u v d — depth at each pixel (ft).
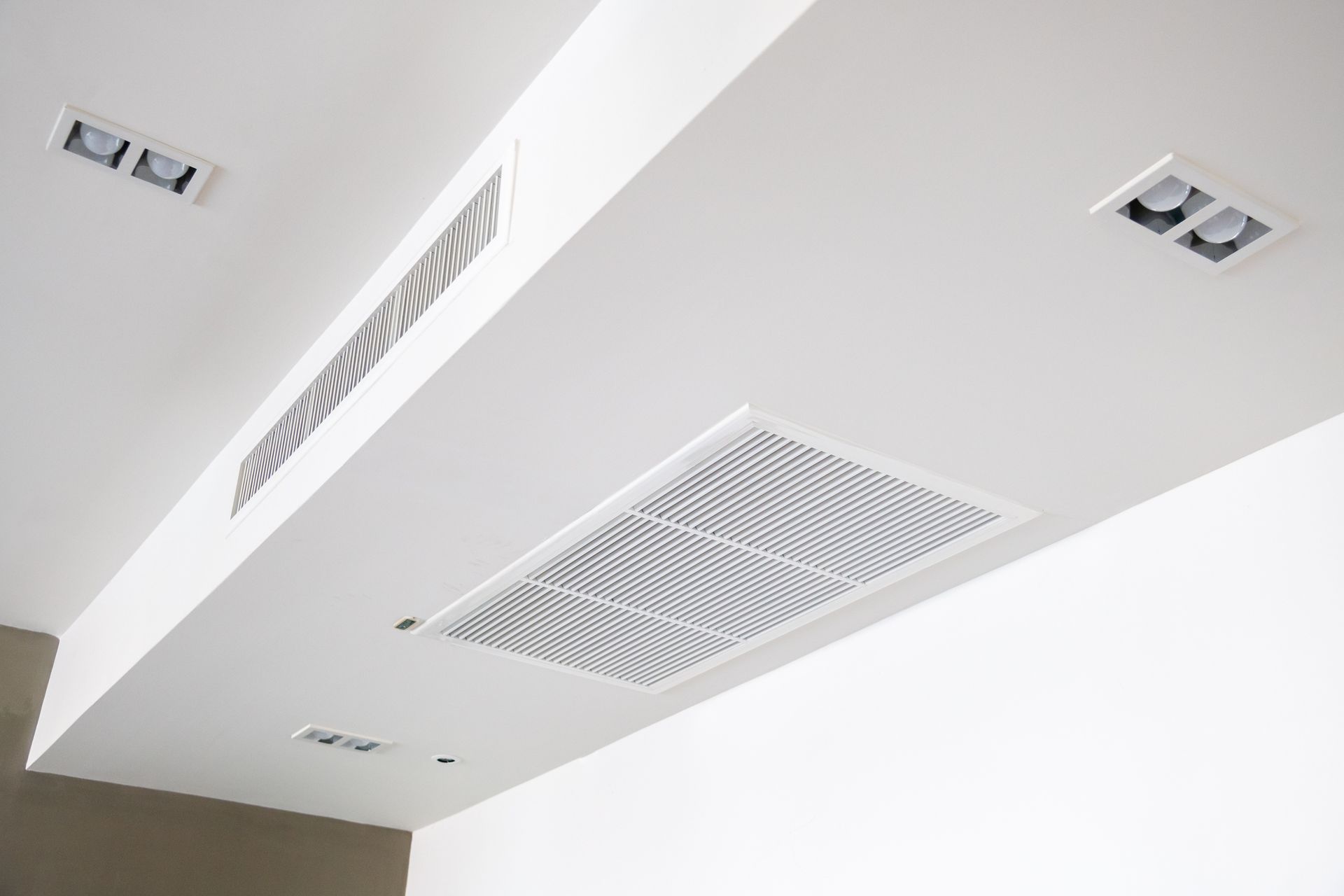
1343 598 6.37
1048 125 4.88
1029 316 5.97
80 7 6.18
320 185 7.39
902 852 8.21
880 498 7.45
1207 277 5.73
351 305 8.32
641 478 7.22
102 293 8.21
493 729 11.17
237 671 9.93
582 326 5.99
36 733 12.10
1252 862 6.28
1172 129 4.93
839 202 5.23
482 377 6.39
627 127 5.32
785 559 8.05
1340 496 6.59
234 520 8.82
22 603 12.05
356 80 6.68
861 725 8.92
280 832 13.35
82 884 11.82
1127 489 7.47
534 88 6.58
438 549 8.10
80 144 7.02
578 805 11.69
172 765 12.05
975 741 8.02
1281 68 4.65
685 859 10.08
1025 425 6.81
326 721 10.95
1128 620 7.39
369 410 7.15
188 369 9.00
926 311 5.91
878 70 4.61
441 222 7.23
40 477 10.13
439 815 13.78
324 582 8.53
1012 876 7.43
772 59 4.56
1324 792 6.11
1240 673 6.70
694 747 10.51
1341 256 5.61
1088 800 7.18
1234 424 6.84
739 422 6.67
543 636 9.20
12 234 7.64
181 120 6.89
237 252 7.89
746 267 5.61
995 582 8.36
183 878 12.46
